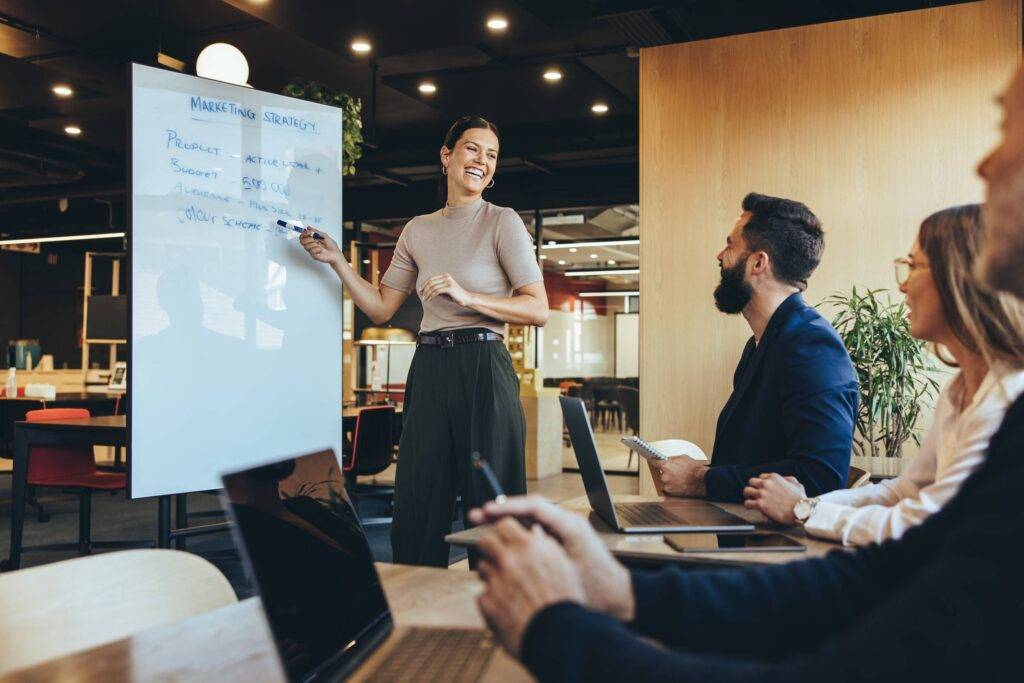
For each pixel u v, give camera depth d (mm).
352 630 993
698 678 646
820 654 671
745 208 2330
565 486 8375
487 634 1036
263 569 848
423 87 8125
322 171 3113
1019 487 629
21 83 8016
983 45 4738
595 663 670
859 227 4934
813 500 1663
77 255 16953
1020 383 1318
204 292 2781
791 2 6297
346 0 5262
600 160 10367
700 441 5195
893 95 4895
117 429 4238
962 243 1343
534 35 5883
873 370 4609
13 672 915
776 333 2199
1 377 11195
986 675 604
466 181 2750
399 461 2701
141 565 1257
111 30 6879
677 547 1460
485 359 2629
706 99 5266
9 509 6988
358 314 13180
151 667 933
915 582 668
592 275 20000
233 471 846
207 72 4598
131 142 2637
